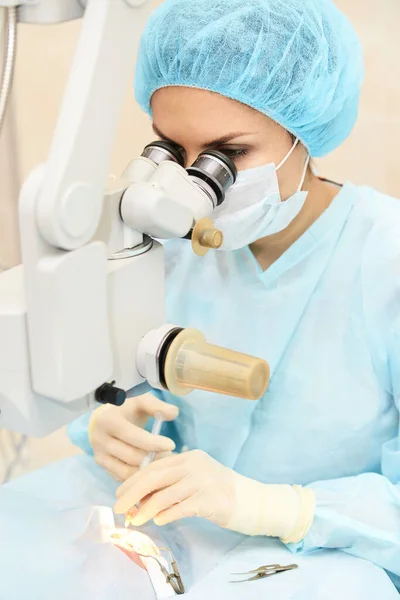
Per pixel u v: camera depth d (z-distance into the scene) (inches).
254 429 48.3
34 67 70.6
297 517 41.6
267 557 42.0
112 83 24.7
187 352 29.4
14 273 28.6
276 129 41.1
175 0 41.4
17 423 27.5
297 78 39.6
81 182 24.5
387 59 62.1
